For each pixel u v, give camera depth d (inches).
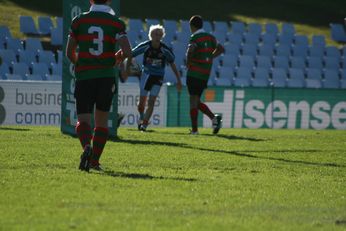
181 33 4156.0
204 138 1859.0
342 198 960.9
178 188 978.7
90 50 1130.7
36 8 4648.1
